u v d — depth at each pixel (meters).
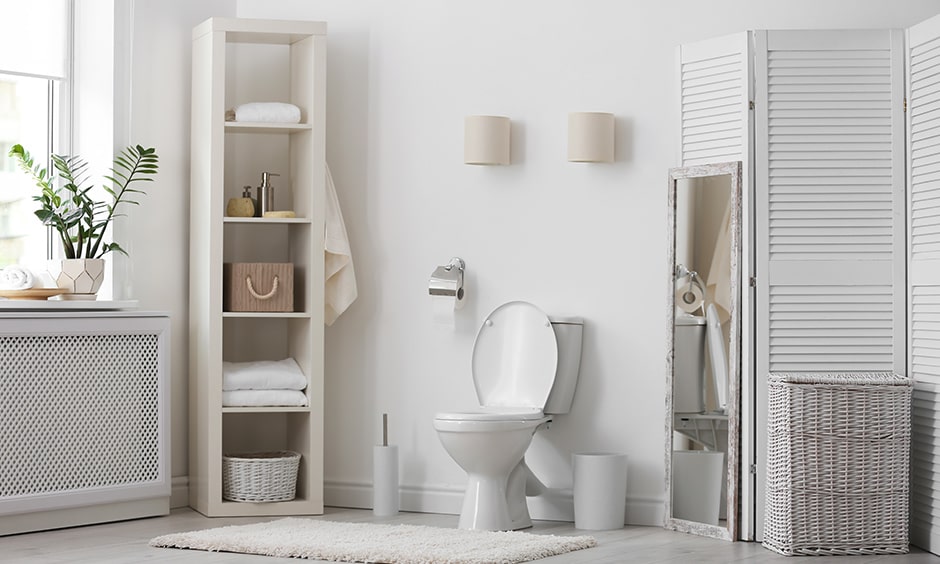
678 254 4.21
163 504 4.42
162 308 4.61
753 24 4.25
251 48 4.86
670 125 4.34
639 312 4.37
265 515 4.45
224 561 3.55
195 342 4.55
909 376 3.99
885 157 4.02
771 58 4.05
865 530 3.76
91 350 4.16
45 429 4.04
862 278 4.02
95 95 4.53
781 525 3.76
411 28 4.66
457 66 4.60
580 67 4.45
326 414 4.73
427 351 4.63
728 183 4.08
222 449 4.75
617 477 4.23
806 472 3.73
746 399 4.02
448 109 4.61
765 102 4.04
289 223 4.64
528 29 4.52
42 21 4.51
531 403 4.36
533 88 4.51
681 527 4.15
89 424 4.16
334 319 4.63
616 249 4.40
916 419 3.94
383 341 4.68
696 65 4.22
